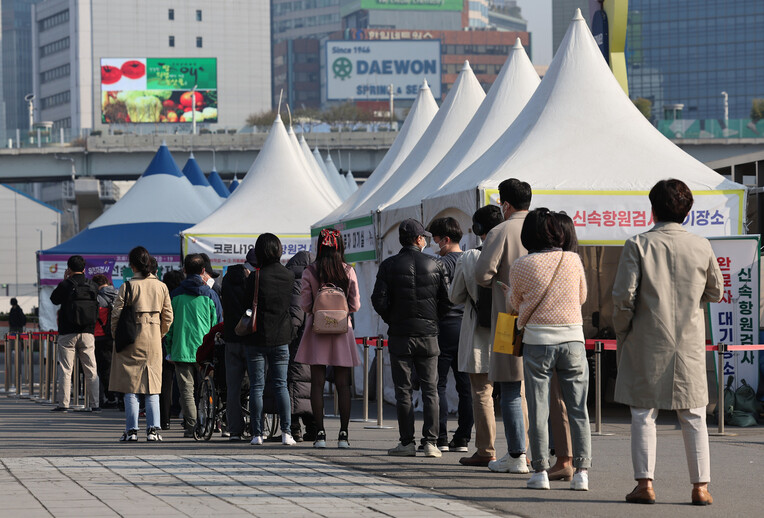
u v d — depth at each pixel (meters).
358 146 114.25
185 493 10.68
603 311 24.20
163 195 38.62
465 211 19.03
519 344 11.27
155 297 16.06
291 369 15.94
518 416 12.04
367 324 24.23
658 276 10.20
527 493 10.76
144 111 194.62
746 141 88.31
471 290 12.55
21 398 27.89
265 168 33.72
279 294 15.05
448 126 25.89
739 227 18.84
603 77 21.00
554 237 10.98
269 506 9.91
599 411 16.88
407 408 13.65
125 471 12.29
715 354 18.14
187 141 113.06
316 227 28.53
